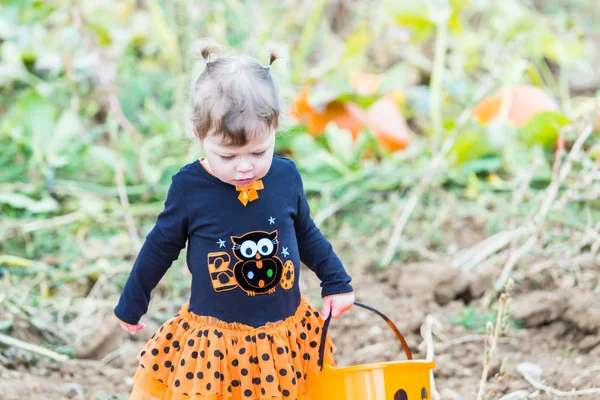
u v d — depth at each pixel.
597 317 3.90
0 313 4.00
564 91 6.48
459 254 4.79
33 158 5.30
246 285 2.70
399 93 6.24
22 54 6.34
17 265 4.59
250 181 2.63
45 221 4.98
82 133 5.71
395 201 5.15
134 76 6.38
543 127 5.42
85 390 3.58
